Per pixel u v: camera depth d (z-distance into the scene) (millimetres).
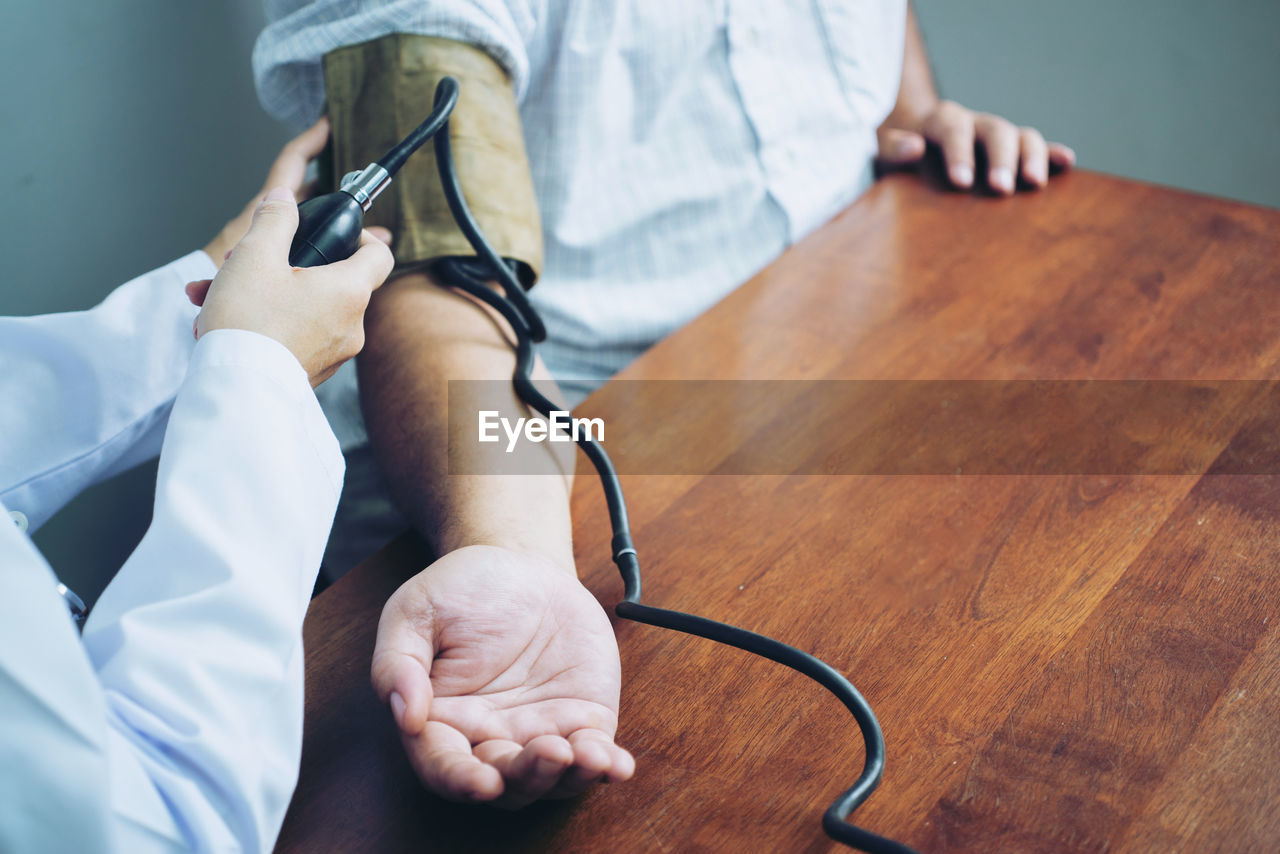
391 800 448
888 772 449
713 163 976
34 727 326
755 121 970
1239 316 770
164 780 357
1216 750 454
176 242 1032
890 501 608
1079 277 822
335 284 483
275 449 421
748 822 431
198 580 389
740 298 808
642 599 545
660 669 505
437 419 634
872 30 1049
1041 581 550
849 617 531
